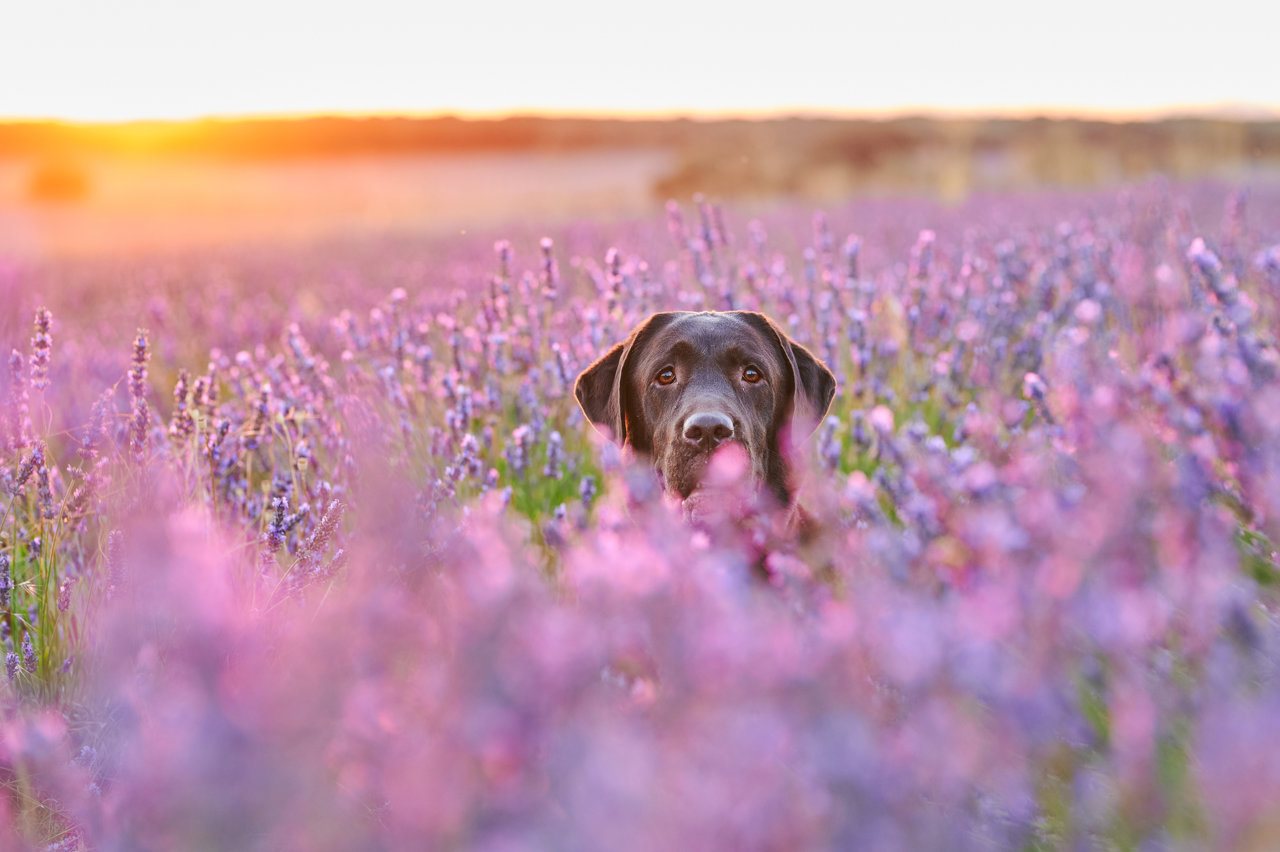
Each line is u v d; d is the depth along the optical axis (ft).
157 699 5.33
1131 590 5.91
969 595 6.01
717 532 7.57
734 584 5.86
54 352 23.79
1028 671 5.55
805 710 5.02
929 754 5.06
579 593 5.75
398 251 50.49
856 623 5.79
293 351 19.33
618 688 5.88
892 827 4.77
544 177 183.62
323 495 12.07
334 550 10.08
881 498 9.30
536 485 15.65
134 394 13.24
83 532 12.30
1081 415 7.55
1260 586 7.59
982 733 5.65
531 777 4.89
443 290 31.78
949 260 30.45
